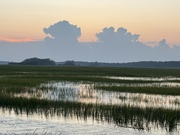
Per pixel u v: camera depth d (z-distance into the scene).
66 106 25.56
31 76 65.25
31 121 20.72
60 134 17.48
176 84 53.47
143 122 20.88
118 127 19.73
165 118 21.22
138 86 46.53
